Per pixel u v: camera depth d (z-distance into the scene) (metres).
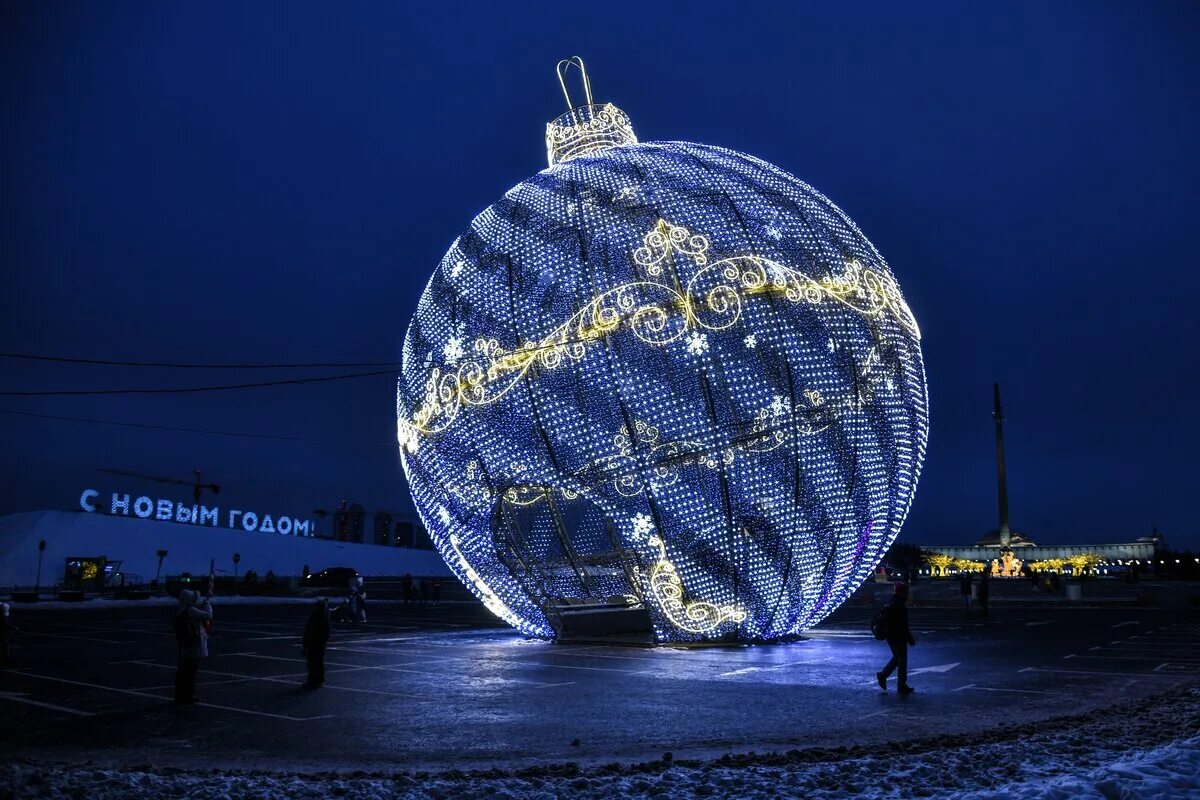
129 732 10.35
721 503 17.58
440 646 21.08
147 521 90.25
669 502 17.70
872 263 19.56
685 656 17.38
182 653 12.52
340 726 10.66
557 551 20.22
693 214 18.36
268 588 58.94
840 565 18.33
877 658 16.47
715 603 18.34
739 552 17.77
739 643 18.88
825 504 17.77
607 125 22.16
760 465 17.42
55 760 8.80
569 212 19.17
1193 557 65.88
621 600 22.19
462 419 19.42
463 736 9.96
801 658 16.58
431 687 13.95
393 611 39.06
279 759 8.86
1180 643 18.97
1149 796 5.72
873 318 18.78
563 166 20.70
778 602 18.20
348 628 28.02
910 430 19.19
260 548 96.38
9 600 47.41
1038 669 14.73
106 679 15.35
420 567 110.50
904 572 56.06
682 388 17.50
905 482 19.09
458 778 7.64
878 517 18.58
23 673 16.27
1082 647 18.22
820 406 17.69
